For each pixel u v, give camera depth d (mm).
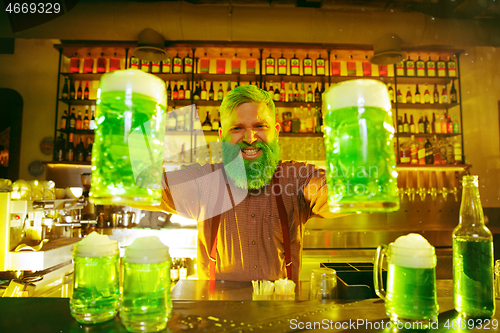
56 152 3545
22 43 3842
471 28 3080
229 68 3801
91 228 3107
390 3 3492
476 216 618
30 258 1764
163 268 513
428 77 3672
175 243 3045
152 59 3121
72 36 3025
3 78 3809
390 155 469
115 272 572
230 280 1109
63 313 573
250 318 555
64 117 3621
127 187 432
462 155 3648
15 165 3695
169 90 3617
